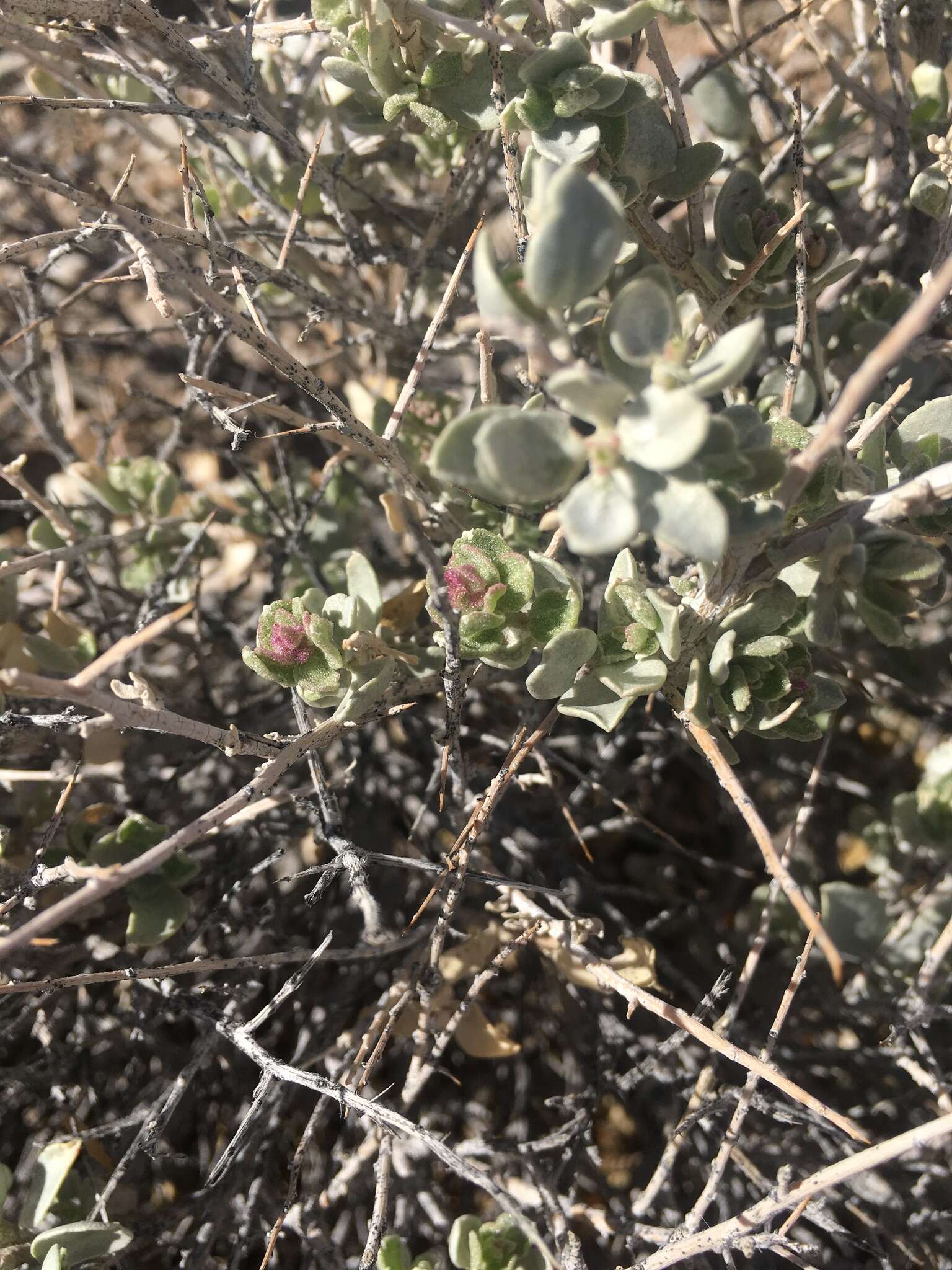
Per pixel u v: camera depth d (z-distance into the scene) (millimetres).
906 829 179
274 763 109
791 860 201
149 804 187
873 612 103
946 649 206
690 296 100
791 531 108
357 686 124
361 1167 147
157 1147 150
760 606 109
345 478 218
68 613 207
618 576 116
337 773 189
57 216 242
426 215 203
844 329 180
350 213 186
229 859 188
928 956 140
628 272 162
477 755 193
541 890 130
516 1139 172
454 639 115
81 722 117
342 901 187
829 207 193
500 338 131
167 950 177
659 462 75
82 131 239
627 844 211
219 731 110
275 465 241
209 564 222
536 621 117
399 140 203
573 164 113
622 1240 154
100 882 89
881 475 120
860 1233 159
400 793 192
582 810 191
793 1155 162
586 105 112
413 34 125
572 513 79
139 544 197
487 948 155
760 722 110
